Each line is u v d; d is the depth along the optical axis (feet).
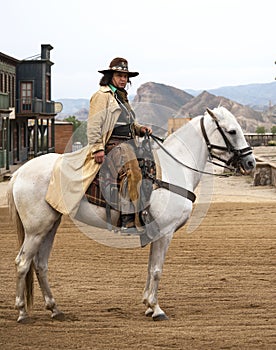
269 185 88.02
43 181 28.43
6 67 141.28
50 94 172.86
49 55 165.89
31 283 28.89
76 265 41.19
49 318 29.43
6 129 126.62
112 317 29.60
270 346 24.77
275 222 58.18
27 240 28.55
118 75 28.19
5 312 30.55
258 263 41.55
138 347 24.77
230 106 380.37
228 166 30.25
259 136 213.66
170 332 26.81
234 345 24.93
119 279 37.47
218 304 31.76
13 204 29.09
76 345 25.09
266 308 30.96
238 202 70.79
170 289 34.83
